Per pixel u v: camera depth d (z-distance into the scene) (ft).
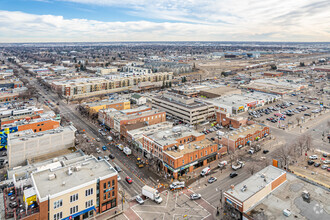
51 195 227.61
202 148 368.68
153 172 354.95
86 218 255.91
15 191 261.44
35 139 380.99
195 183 323.57
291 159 387.55
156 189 310.45
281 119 606.96
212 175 343.05
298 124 564.71
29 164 344.28
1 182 293.64
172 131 426.51
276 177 272.72
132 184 323.16
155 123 544.21
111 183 269.23
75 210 246.27
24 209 233.55
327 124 557.74
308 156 397.19
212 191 304.50
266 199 249.55
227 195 245.65
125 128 464.65
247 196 239.71
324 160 375.25
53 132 408.67
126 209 272.10
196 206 275.80
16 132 415.44
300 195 254.06
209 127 554.46
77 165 281.33
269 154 407.44
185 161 343.67
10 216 225.35
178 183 313.32
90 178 260.62
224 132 519.19
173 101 637.30
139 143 420.36
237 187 257.34
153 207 274.98
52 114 571.69
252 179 271.90
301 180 282.77
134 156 407.64
